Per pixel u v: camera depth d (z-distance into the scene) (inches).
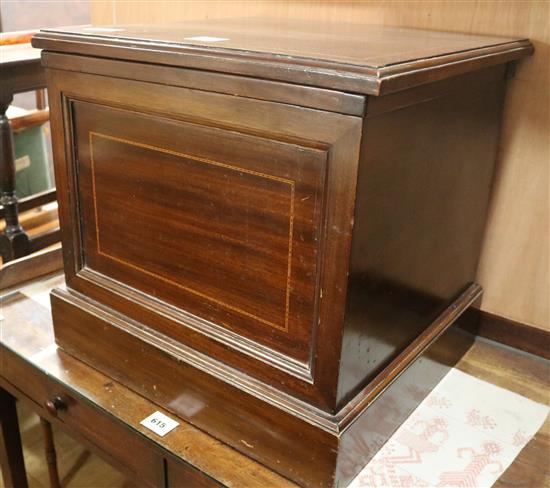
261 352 32.4
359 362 31.2
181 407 36.3
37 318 47.0
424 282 36.4
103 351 39.6
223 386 33.4
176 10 55.6
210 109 29.4
